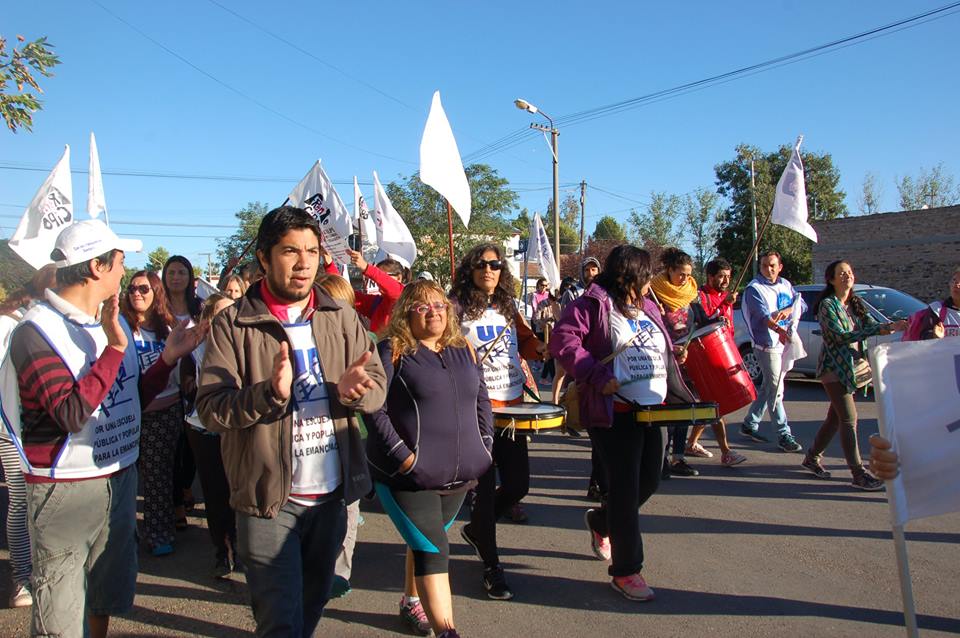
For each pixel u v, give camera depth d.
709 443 7.55
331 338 2.69
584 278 8.80
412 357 3.25
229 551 4.22
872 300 10.54
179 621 3.70
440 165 5.61
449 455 3.18
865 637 3.39
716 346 5.29
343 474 2.67
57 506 2.64
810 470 6.23
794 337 7.05
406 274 7.52
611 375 3.69
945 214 24.50
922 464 2.54
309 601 2.72
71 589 2.67
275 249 2.57
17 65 6.23
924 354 2.57
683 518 5.14
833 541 4.64
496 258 4.27
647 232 41.88
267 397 2.29
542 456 7.21
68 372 2.59
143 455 4.57
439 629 3.09
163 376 3.07
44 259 4.67
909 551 4.45
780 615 3.64
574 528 5.04
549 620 3.64
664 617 3.65
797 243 33.97
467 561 4.46
